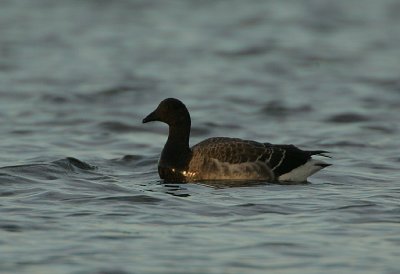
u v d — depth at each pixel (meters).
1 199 14.62
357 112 24.33
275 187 15.95
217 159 16.70
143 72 30.77
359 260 11.60
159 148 20.33
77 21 40.97
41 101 25.78
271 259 11.61
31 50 34.44
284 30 39.91
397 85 28.73
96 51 34.62
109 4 45.50
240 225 13.17
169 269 11.18
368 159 18.86
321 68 32.03
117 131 22.38
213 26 40.62
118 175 17.25
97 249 11.93
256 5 46.16
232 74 30.69
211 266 11.30
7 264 11.30
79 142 20.73
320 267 11.34
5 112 24.16
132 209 14.05
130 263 11.38
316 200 14.74
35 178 16.19
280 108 24.95
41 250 11.86
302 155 16.78
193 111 24.86
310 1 47.38
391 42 37.41
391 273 11.17
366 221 13.38
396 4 46.91
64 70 30.78
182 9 44.97
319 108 25.09
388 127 22.58
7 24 39.66
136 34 38.41
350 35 38.91
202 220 13.45
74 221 13.29
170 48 35.56
